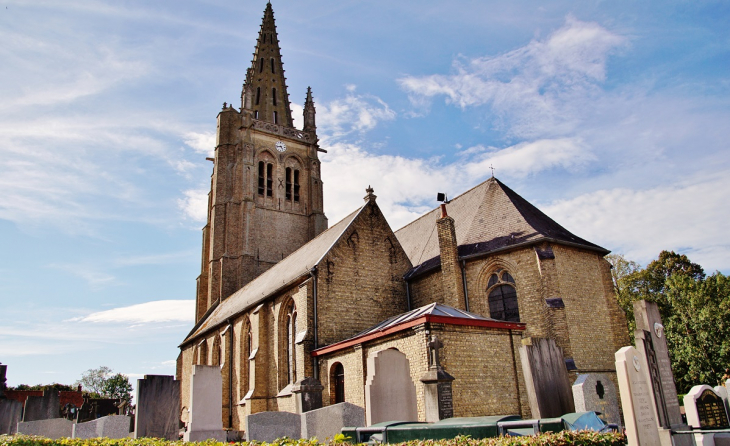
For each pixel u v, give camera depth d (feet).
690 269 179.83
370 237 101.81
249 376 111.14
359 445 39.91
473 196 109.81
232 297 155.43
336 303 93.09
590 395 55.52
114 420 70.74
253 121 185.26
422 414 63.67
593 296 88.12
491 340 70.79
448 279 89.92
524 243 85.51
